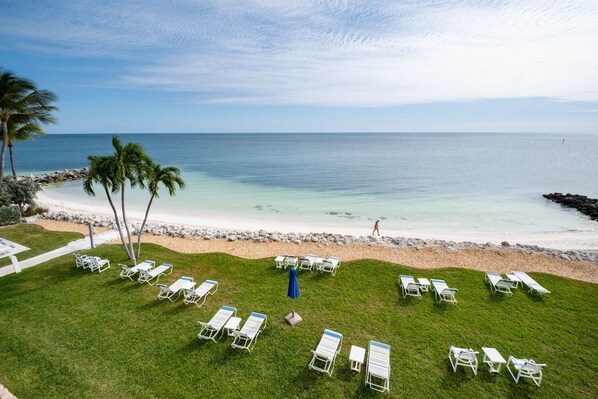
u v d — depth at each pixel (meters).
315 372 8.68
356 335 10.31
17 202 25.66
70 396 7.64
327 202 36.38
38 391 7.74
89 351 9.27
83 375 8.32
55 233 20.30
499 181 50.72
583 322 11.25
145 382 8.18
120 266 15.40
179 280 13.20
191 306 11.91
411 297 12.81
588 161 83.06
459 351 8.70
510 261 17.91
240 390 8.02
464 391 8.16
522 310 11.97
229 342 9.84
